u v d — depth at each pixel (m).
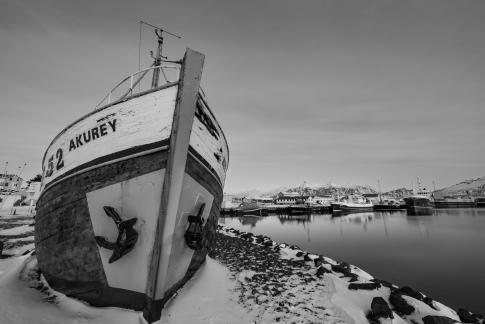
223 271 9.11
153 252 5.23
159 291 5.20
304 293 7.49
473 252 22.80
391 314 6.21
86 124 6.13
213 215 7.70
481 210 98.69
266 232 36.97
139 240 5.36
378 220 60.72
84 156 5.98
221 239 18.59
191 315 5.67
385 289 7.80
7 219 32.06
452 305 11.04
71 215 6.05
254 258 12.05
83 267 5.88
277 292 7.47
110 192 5.55
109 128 5.77
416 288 13.23
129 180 5.43
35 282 7.09
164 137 5.25
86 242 5.80
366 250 23.42
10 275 7.07
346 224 51.03
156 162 5.25
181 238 5.75
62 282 6.28
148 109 5.50
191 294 6.57
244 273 9.20
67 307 5.87
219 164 7.41
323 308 6.45
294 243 26.98
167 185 5.10
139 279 5.39
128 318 5.31
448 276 15.39
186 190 5.60
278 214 90.12
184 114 5.08
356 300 7.09
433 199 119.12
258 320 5.76
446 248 24.69
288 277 9.05
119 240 5.22
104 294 5.71
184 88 5.08
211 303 6.36
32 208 50.75
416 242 28.28
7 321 4.80
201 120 6.11
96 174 5.73
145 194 5.31
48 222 6.67
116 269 5.49
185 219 5.80
